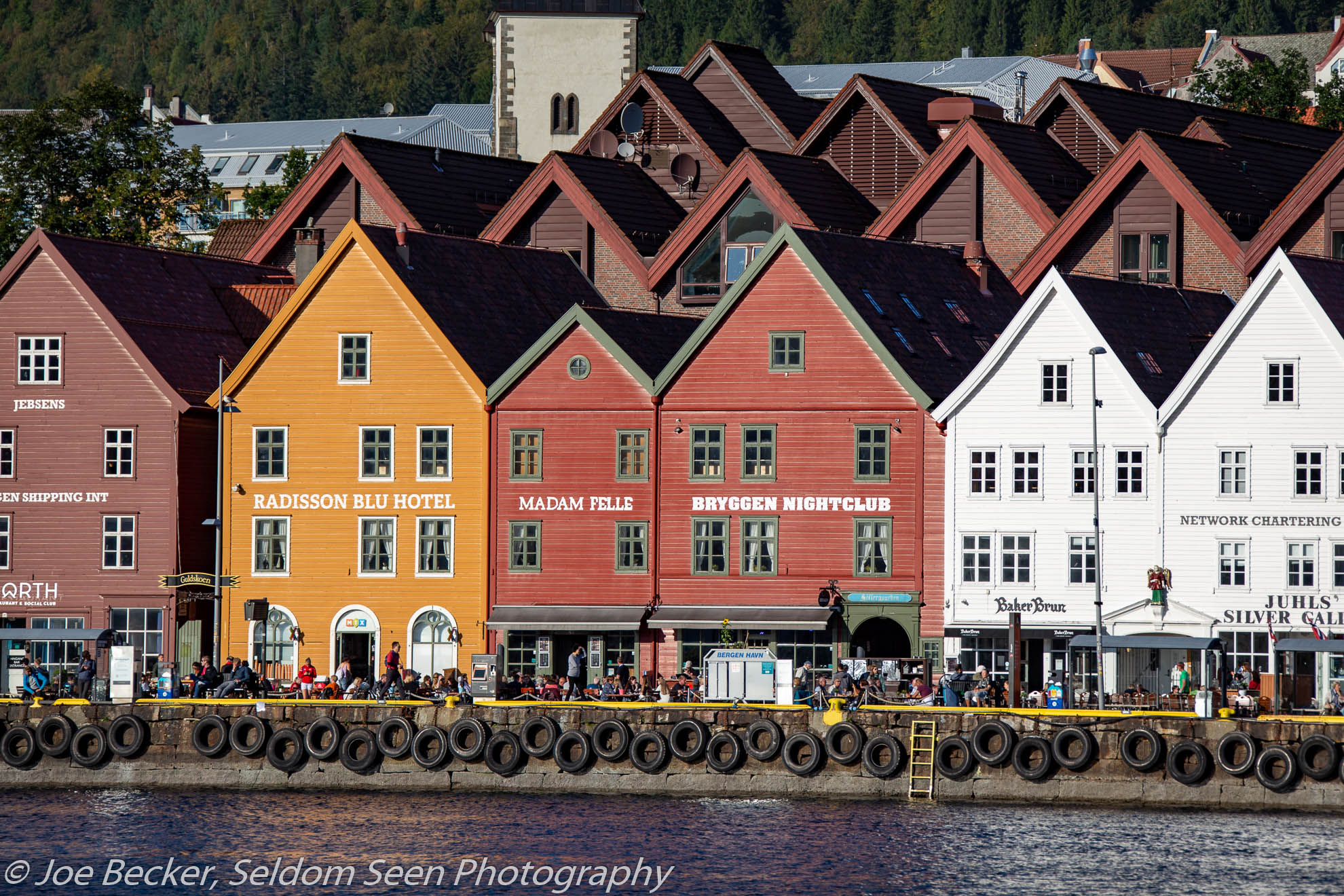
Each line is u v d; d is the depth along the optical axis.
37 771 102.38
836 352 112.50
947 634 109.38
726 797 96.50
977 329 122.75
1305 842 86.06
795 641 112.38
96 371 122.12
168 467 120.94
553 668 115.25
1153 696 102.25
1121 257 129.00
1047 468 108.56
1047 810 92.88
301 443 118.75
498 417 116.31
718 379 113.81
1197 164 129.50
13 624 122.31
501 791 98.75
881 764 95.25
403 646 116.88
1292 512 105.06
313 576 118.12
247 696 105.25
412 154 146.25
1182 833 88.00
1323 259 110.94
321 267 118.44
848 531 111.88
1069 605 107.94
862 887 80.25
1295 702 104.62
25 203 166.25
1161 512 106.69
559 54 188.38
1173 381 111.44
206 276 133.62
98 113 177.00
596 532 115.00
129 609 121.06
